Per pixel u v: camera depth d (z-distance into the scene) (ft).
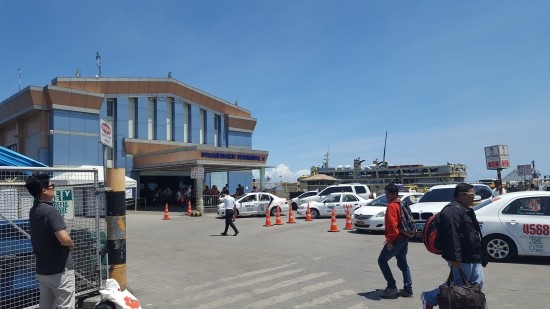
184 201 115.75
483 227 33.30
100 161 110.73
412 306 21.86
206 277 30.04
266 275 30.09
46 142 105.09
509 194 34.30
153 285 27.99
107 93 114.42
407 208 23.49
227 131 144.36
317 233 55.83
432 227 17.84
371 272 30.37
